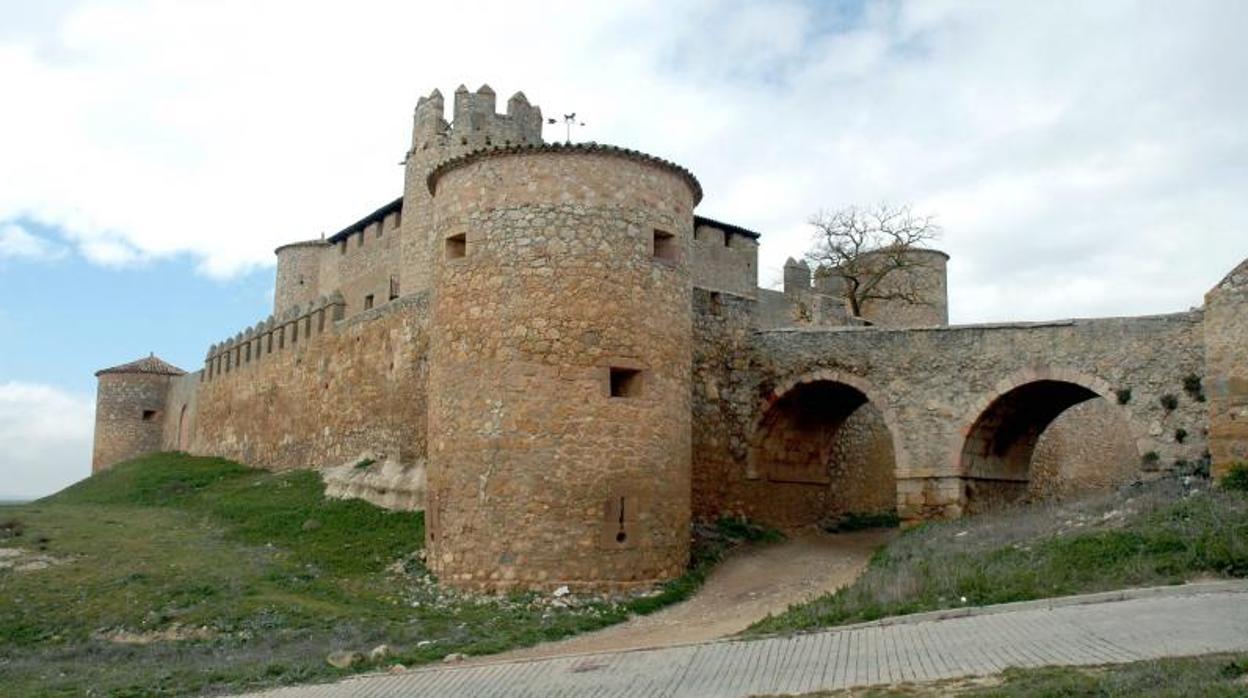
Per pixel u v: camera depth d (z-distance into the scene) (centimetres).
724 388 2936
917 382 2731
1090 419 3891
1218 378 2195
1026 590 1603
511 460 2147
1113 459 3959
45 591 2148
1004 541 2009
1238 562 1568
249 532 2838
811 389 2930
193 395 5159
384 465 3084
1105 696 996
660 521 2205
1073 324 2558
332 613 1997
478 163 2303
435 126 3891
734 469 2920
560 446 2147
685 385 2330
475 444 2186
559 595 2077
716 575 2375
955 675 1184
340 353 3578
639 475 2186
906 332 2767
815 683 1245
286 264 5247
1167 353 2428
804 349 2912
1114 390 2473
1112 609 1439
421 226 3894
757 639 1584
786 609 1905
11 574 2267
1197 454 2358
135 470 4647
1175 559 1628
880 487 3450
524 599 2066
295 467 3794
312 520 2875
